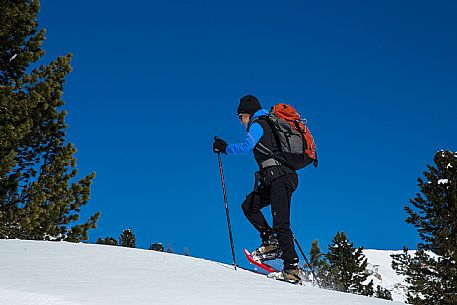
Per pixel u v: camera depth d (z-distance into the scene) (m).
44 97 13.95
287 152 4.91
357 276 31.62
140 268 4.39
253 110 5.31
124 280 3.84
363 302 3.97
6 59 14.59
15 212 13.14
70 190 14.28
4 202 13.52
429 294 21.47
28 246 5.30
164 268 4.50
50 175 14.11
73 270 4.10
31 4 14.96
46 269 4.07
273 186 4.94
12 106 13.25
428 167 22.27
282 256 4.89
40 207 13.45
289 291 4.05
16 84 13.81
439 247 21.59
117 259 4.75
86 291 3.39
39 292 3.24
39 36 15.02
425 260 21.86
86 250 5.16
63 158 14.19
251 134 5.00
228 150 5.30
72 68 14.95
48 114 14.35
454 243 20.81
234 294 3.70
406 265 22.52
